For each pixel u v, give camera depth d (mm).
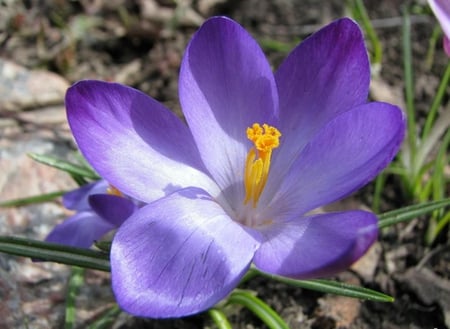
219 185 177
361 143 162
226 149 179
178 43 283
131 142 170
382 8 291
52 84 259
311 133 177
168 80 271
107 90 166
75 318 202
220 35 172
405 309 205
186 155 176
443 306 203
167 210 162
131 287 151
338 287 171
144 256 155
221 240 161
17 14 282
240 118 179
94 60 279
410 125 226
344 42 172
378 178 228
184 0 291
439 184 220
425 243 220
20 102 253
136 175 168
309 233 159
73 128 162
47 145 241
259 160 171
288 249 159
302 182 170
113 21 290
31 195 229
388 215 182
